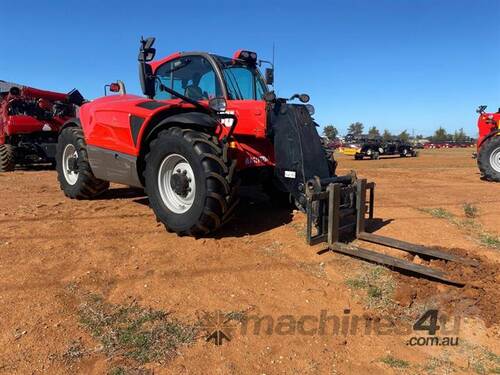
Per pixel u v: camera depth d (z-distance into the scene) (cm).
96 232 461
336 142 3875
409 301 319
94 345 259
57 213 546
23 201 631
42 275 349
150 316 291
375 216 548
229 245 422
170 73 538
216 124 432
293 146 461
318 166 465
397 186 831
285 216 533
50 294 318
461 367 252
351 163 1886
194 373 236
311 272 368
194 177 419
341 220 468
